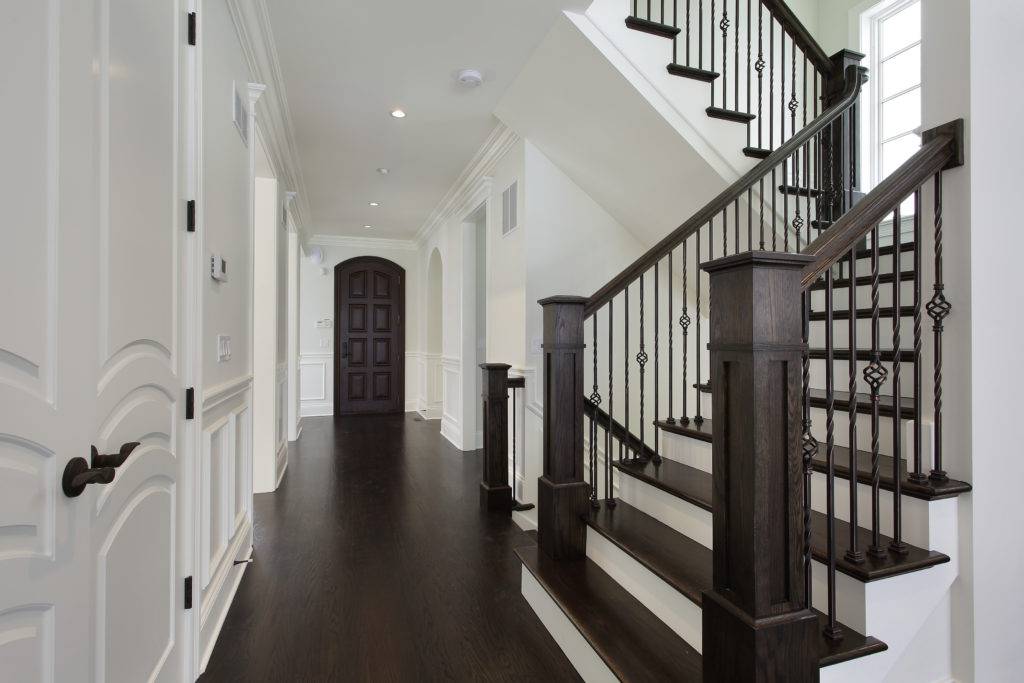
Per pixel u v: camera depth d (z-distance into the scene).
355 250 7.57
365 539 2.77
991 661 1.40
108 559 1.08
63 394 0.87
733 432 1.17
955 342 1.45
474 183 4.61
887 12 3.61
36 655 0.81
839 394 2.03
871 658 1.26
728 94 3.55
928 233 1.53
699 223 2.31
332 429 6.27
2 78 0.73
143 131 1.26
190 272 1.60
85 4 0.94
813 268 1.25
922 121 1.56
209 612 1.79
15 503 0.75
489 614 2.00
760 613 1.10
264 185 3.61
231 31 2.11
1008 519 1.43
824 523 1.57
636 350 3.67
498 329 4.14
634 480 2.19
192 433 1.60
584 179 3.51
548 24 2.53
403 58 2.81
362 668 1.66
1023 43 1.49
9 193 0.75
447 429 5.74
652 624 1.59
